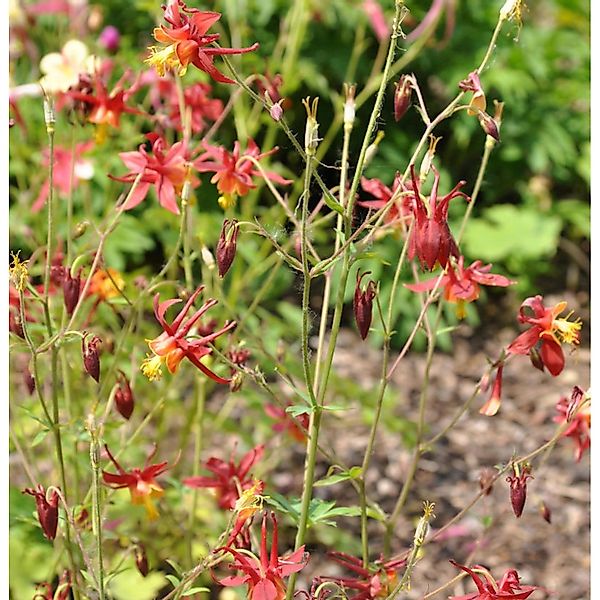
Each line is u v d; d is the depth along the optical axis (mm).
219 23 1439
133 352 1126
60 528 1045
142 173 1015
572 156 1928
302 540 978
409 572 942
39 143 1390
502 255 1832
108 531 1058
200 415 1133
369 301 957
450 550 1316
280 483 1371
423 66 1829
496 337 1816
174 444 1334
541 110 1939
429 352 1062
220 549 941
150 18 1648
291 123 1755
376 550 1301
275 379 1400
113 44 1354
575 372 1713
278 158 1772
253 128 1274
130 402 1022
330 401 1355
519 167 1988
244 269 1544
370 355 1724
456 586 1268
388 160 1771
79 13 1342
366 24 1739
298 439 1146
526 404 1609
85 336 968
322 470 1396
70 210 1048
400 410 1580
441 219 927
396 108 979
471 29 1911
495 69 1865
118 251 1516
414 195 932
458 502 1382
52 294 1101
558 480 1423
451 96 1841
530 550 1324
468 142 1940
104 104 1076
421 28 1510
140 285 1126
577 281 1981
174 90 1130
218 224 1436
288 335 1551
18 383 1254
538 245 1845
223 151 1027
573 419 1021
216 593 1200
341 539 1272
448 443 1481
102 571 944
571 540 1340
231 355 1046
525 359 1756
